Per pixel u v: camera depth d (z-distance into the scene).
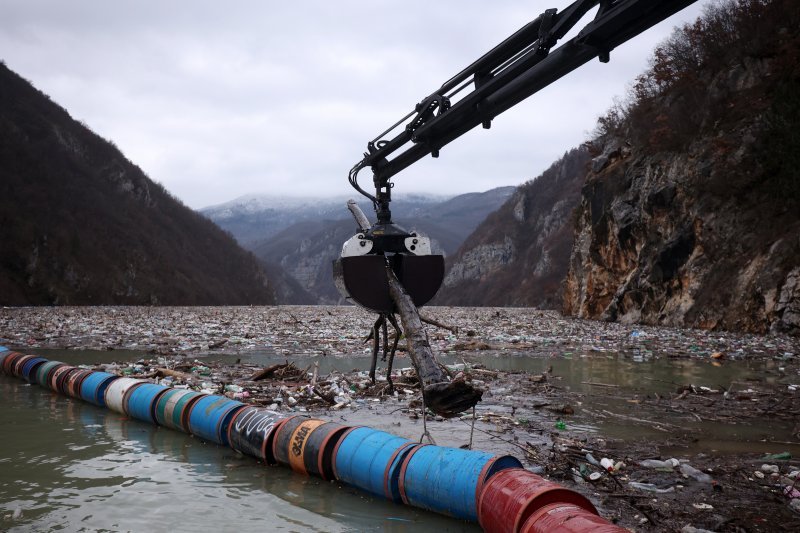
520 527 3.04
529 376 11.21
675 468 5.20
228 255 138.12
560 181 142.25
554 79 3.87
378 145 5.27
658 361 14.09
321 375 11.03
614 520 3.94
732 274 23.23
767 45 26.00
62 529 3.67
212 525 3.79
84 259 80.44
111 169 113.75
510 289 124.31
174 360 13.25
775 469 5.11
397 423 6.93
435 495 3.97
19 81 109.38
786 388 9.75
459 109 4.32
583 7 3.58
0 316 32.22
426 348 3.40
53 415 7.37
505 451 5.65
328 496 4.42
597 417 7.46
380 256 4.04
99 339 18.36
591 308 36.09
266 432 5.23
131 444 5.93
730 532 3.76
